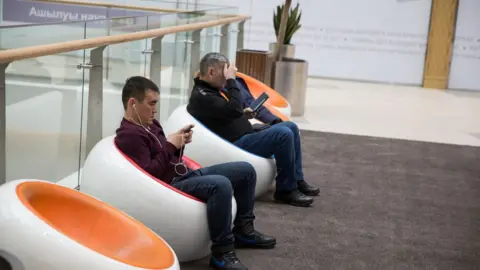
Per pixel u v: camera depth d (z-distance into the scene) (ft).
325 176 16.58
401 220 13.52
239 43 25.23
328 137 21.49
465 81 34.99
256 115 15.83
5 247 7.17
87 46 10.73
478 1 33.94
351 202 14.51
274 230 12.22
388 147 20.66
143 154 9.71
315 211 13.61
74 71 11.29
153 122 10.39
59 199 8.33
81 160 12.07
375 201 14.74
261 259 10.71
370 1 34.53
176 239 9.66
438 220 13.73
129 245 8.32
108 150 9.69
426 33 34.63
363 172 17.33
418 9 34.35
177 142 9.99
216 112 13.05
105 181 9.49
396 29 34.76
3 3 18.79
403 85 35.40
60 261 7.14
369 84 35.06
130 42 13.24
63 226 8.31
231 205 9.87
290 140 13.47
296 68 24.53
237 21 22.75
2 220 7.24
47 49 9.36
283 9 25.43
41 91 10.37
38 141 10.66
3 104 8.86
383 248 11.78
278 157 13.60
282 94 24.75
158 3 24.68
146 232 8.45
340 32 35.12
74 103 11.50
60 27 10.28
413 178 17.10
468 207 14.83
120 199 9.44
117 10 22.38
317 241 11.85
